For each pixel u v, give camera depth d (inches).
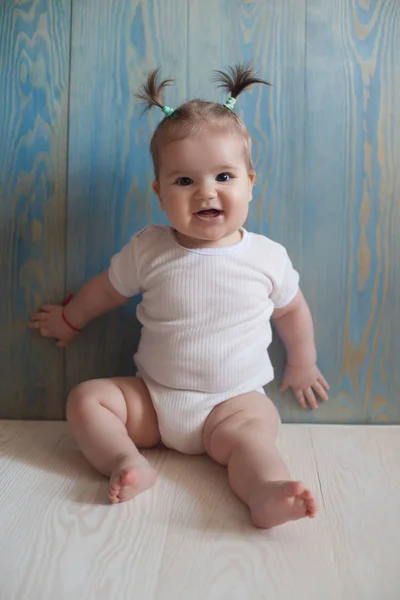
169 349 49.7
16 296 56.4
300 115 53.9
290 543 37.9
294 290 52.4
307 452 50.4
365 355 55.7
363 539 38.4
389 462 48.9
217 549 37.2
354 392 56.1
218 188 47.1
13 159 55.3
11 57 54.7
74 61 54.4
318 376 55.5
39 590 33.2
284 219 54.6
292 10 53.4
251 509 40.3
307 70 53.7
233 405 48.9
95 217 55.4
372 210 54.4
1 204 55.7
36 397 57.4
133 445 46.9
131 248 51.6
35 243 55.9
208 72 54.0
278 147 54.2
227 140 46.9
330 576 34.8
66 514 40.7
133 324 56.4
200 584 34.0
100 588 33.5
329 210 54.5
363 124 53.8
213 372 49.1
